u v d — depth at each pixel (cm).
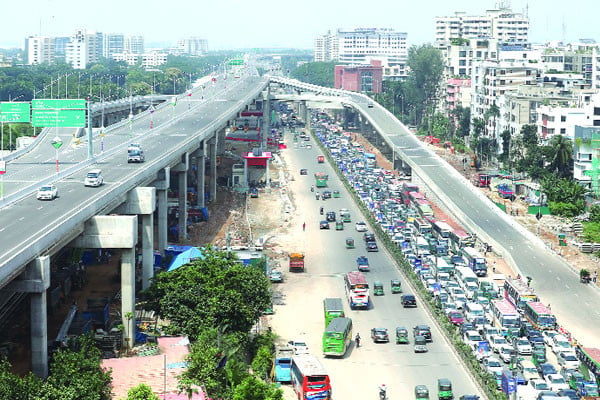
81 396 12900
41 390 12694
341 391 15850
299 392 15000
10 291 14512
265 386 13250
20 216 17712
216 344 15475
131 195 19925
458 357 17600
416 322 19862
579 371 16588
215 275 17750
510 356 17338
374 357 17612
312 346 18188
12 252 14488
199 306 16738
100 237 17162
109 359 15200
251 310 17325
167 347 16062
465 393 15750
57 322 17962
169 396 13625
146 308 17462
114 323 17950
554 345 17850
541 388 15662
